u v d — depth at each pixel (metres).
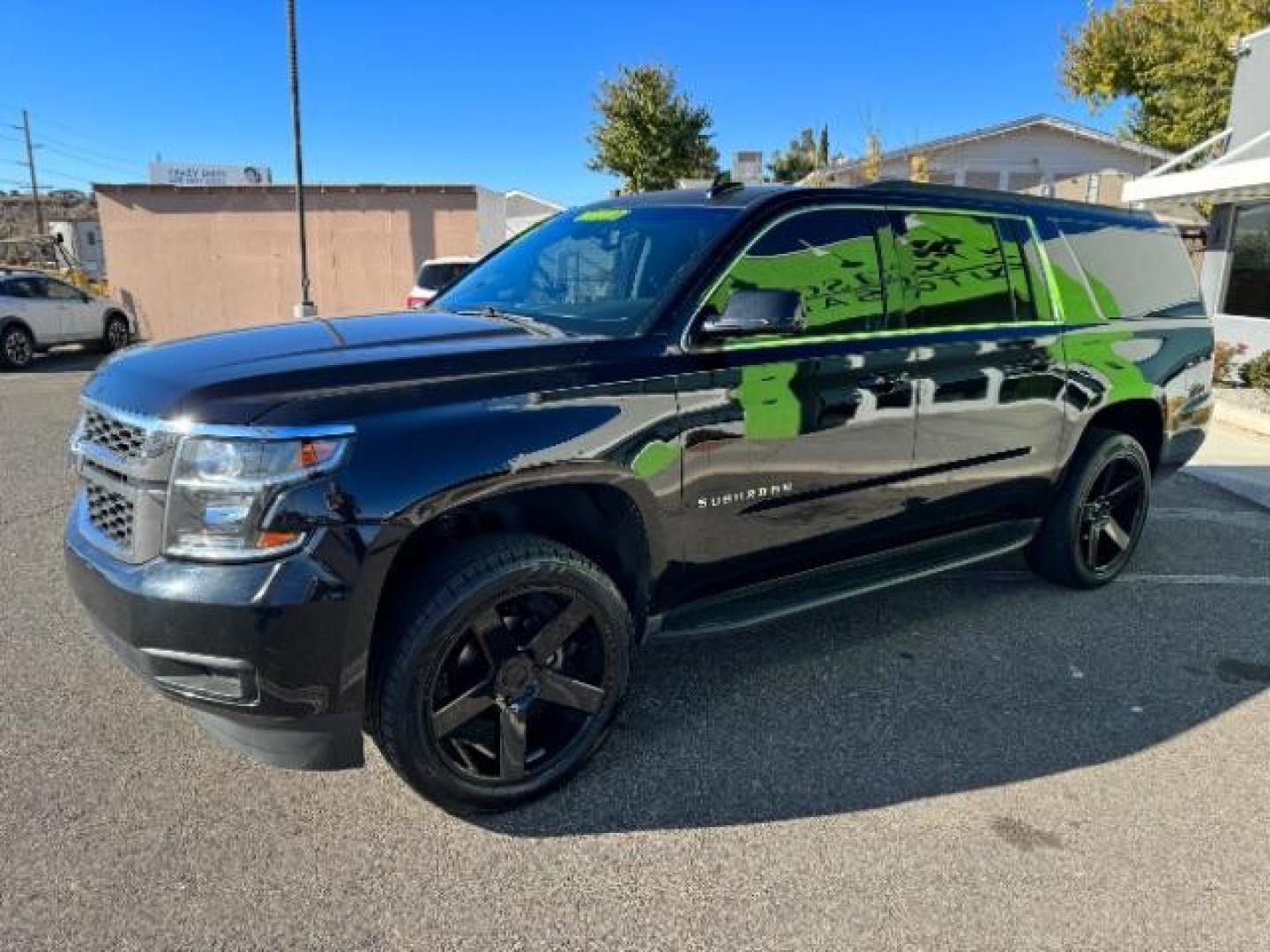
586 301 3.38
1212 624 4.39
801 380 3.30
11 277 16.12
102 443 2.70
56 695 3.48
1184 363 4.92
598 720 3.01
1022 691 3.71
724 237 3.27
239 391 2.45
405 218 20.80
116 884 2.49
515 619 2.83
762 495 3.29
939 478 3.86
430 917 2.42
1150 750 3.30
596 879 2.58
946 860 2.69
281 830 2.75
